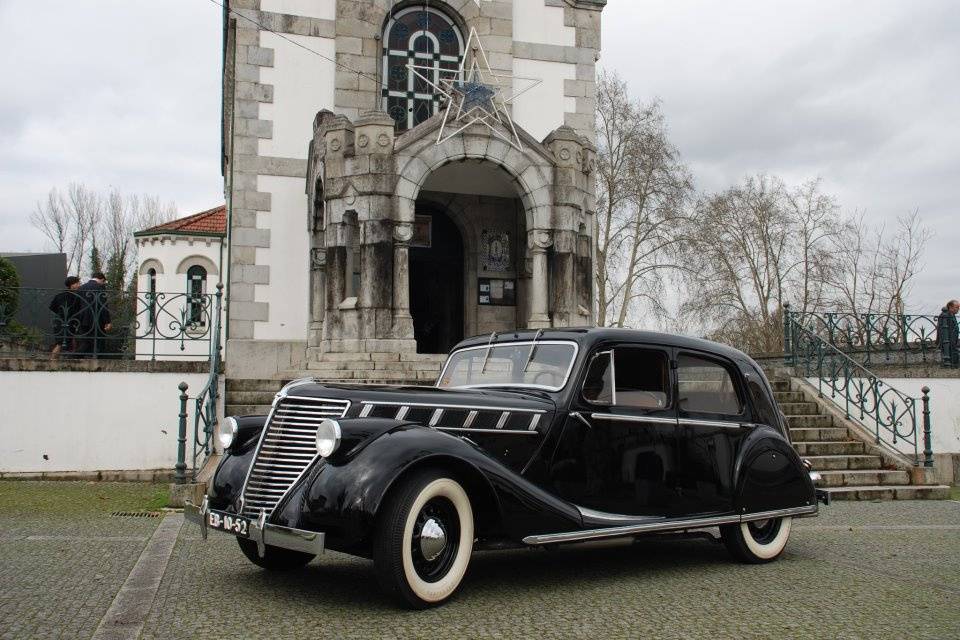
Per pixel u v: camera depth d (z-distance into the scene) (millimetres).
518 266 17547
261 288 16391
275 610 5219
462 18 17984
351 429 5277
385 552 5074
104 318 12805
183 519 8672
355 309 13711
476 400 5930
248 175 16547
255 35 16766
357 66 17188
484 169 15461
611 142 36844
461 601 5504
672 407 6680
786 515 7152
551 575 6441
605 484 6199
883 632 4934
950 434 14367
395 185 13812
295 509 5199
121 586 5797
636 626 4965
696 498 6621
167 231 28484
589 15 18750
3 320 12508
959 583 6293
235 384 12898
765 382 7465
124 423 12359
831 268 39594
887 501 11461
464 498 5418
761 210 41438
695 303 40625
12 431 12000
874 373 14312
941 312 15461
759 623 5082
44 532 7867
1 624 4820
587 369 6305
